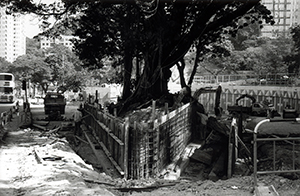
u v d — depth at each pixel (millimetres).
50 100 35625
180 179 11688
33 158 11773
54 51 69188
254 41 72000
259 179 8492
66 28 28047
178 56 22266
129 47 23703
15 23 130750
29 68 68250
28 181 8664
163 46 21750
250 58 60594
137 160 10906
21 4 22328
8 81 54219
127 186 9367
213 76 59719
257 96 41031
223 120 18031
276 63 57094
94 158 14742
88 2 22516
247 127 18266
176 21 21578
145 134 11172
